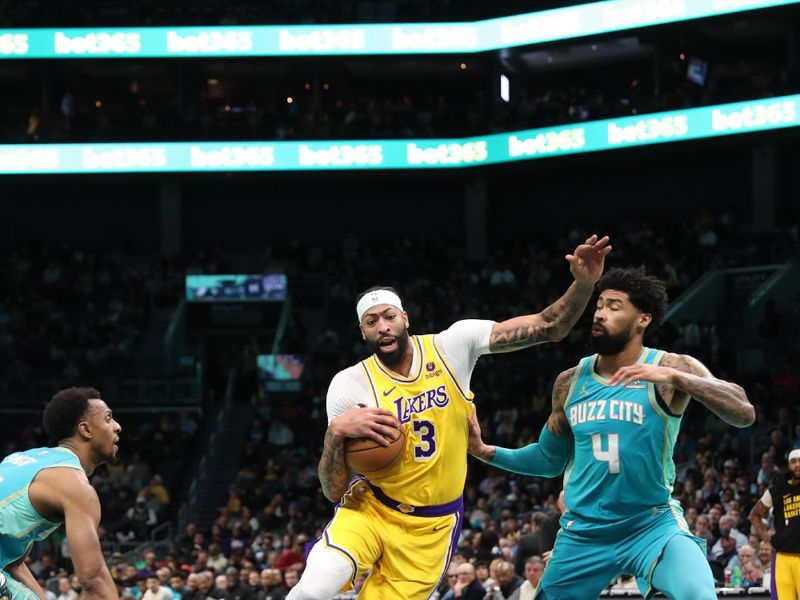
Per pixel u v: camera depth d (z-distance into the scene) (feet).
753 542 43.11
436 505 20.17
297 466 86.53
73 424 19.61
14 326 108.58
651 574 20.02
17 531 18.65
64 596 58.65
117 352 104.37
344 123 116.98
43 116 121.90
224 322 103.55
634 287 20.36
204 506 89.56
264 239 126.00
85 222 127.24
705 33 114.73
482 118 114.52
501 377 91.40
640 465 20.06
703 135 99.71
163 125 115.55
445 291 106.63
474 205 118.62
